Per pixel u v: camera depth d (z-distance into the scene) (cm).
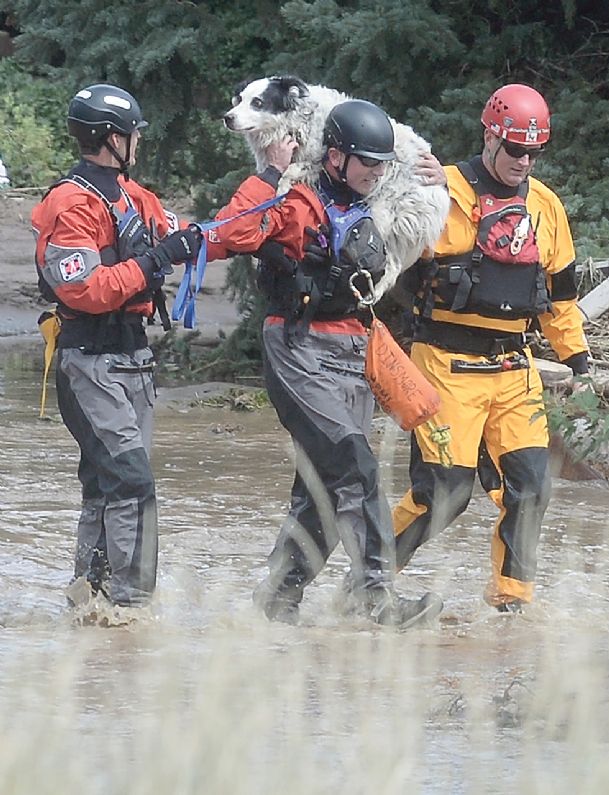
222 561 2194
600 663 1534
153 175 4078
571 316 1958
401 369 1781
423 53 3675
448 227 1856
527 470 1902
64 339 1852
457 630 1817
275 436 3275
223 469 2900
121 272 1777
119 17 3822
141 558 1847
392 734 1232
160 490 2695
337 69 3638
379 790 1049
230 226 1778
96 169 1819
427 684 1495
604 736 1203
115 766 1066
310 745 1203
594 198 3644
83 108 1802
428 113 3628
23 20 4025
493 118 1848
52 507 2539
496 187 1877
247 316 4191
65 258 1772
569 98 3738
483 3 3909
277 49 3969
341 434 1811
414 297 1908
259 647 1661
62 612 1898
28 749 1037
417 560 2223
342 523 1827
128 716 1333
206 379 4072
